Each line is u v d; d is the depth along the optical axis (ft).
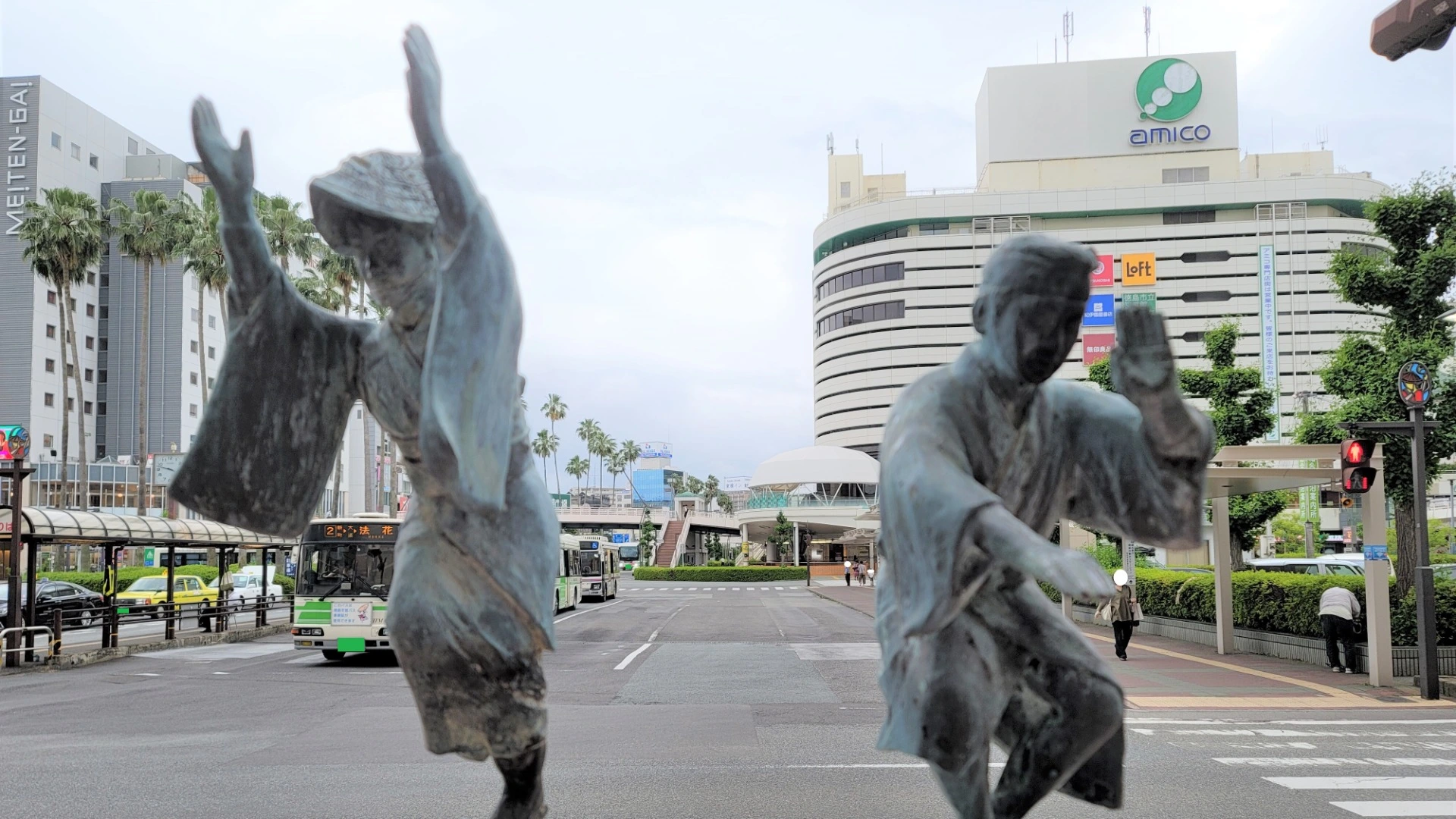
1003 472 8.77
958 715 8.59
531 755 10.38
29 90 220.02
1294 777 23.39
